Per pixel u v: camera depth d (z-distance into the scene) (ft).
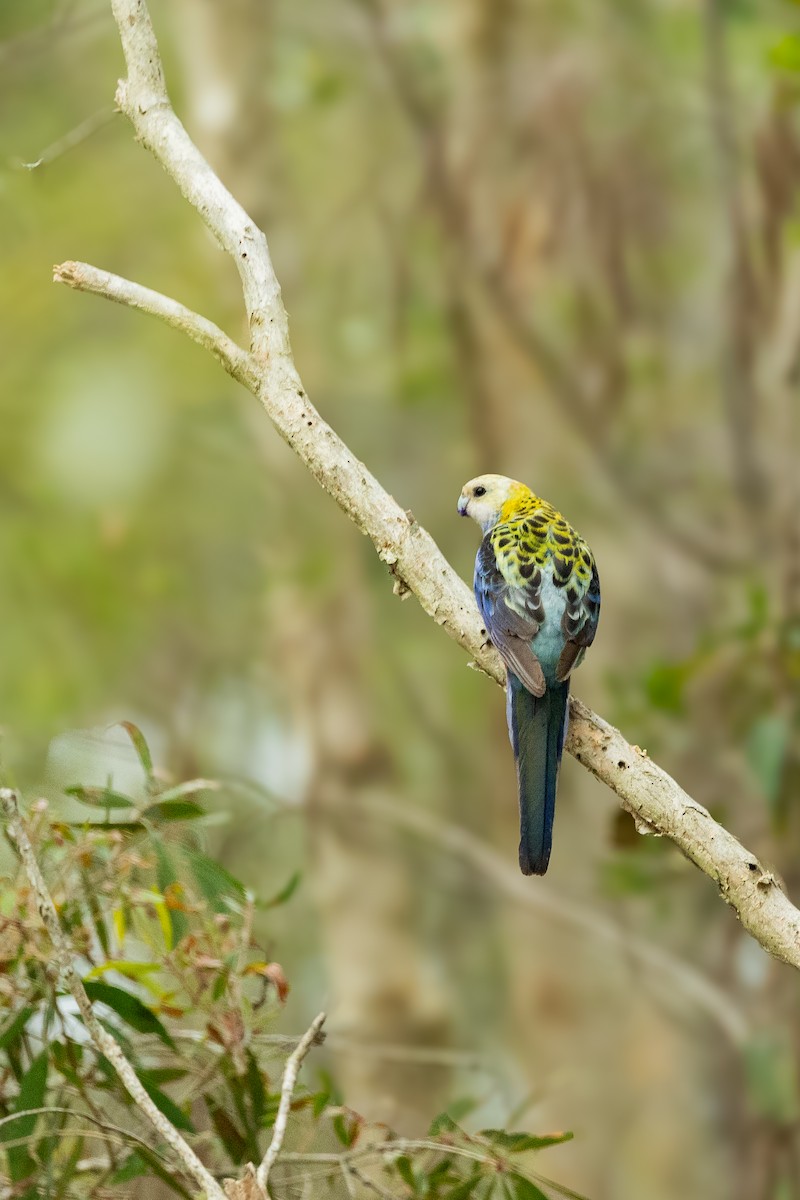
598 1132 50.96
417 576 23.26
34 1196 21.26
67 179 59.72
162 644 62.39
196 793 26.68
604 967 52.31
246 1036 21.56
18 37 54.19
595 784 52.54
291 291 57.31
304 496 56.24
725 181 48.62
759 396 48.73
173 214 60.54
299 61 56.03
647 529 51.98
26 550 59.98
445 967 57.16
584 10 53.01
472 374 52.70
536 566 27.25
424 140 53.01
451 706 61.36
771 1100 44.47
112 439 59.57
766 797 39.88
